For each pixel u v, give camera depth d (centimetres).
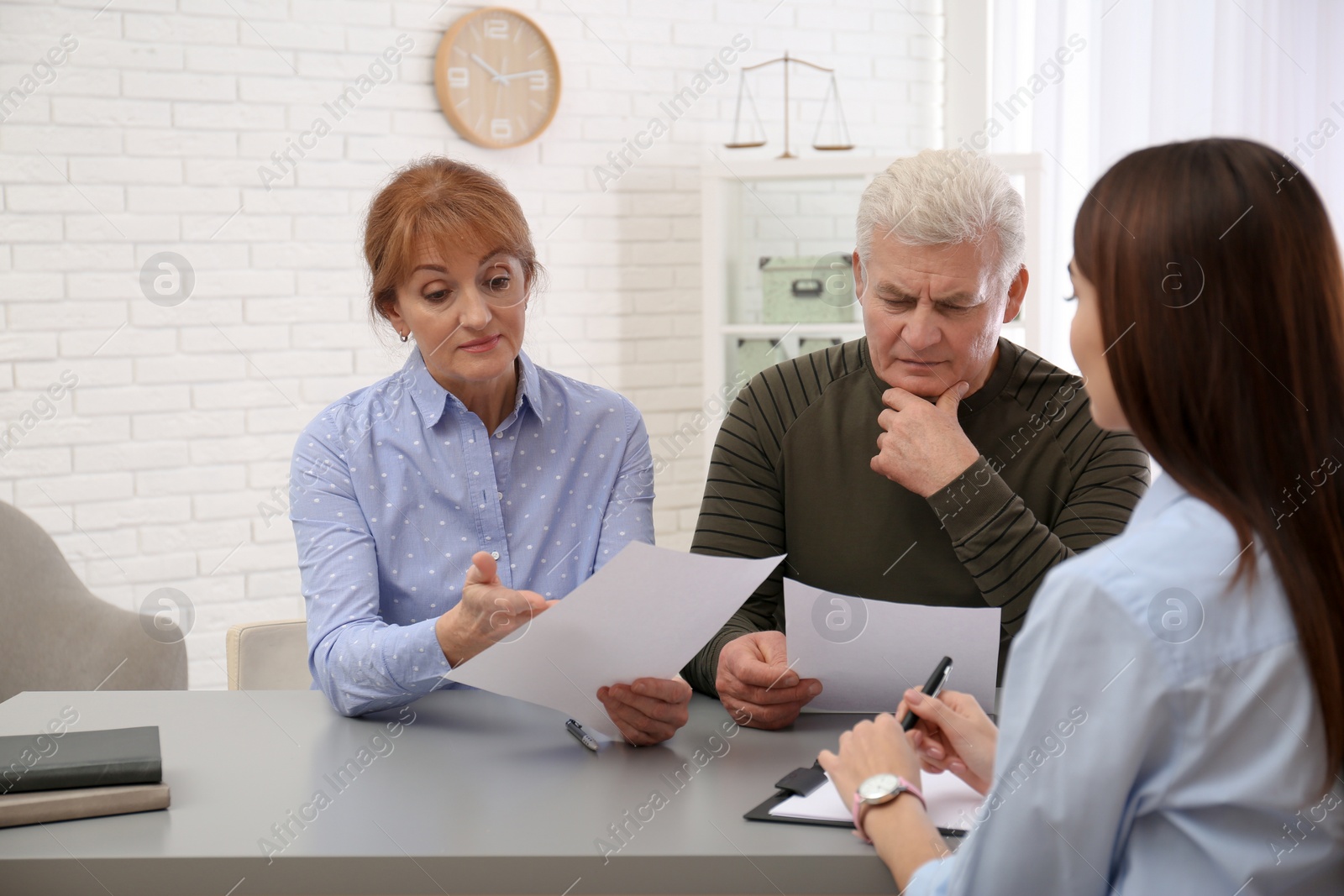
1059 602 75
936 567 141
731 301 347
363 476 140
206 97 302
